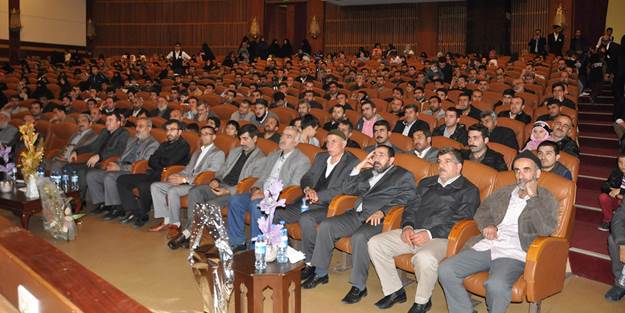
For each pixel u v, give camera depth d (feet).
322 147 20.85
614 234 12.37
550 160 13.91
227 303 9.87
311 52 62.85
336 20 65.92
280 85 35.60
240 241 16.10
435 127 22.98
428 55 61.11
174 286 13.65
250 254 11.59
